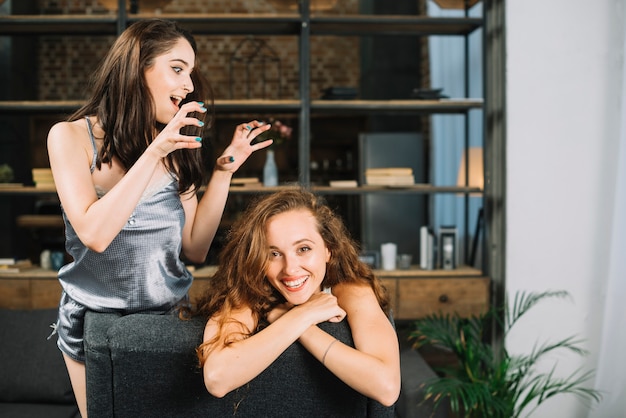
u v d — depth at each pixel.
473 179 3.99
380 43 6.32
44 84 7.67
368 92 6.46
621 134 3.16
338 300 1.44
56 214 6.30
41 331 2.74
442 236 3.81
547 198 3.55
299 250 1.37
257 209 1.39
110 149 1.48
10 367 2.66
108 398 1.34
